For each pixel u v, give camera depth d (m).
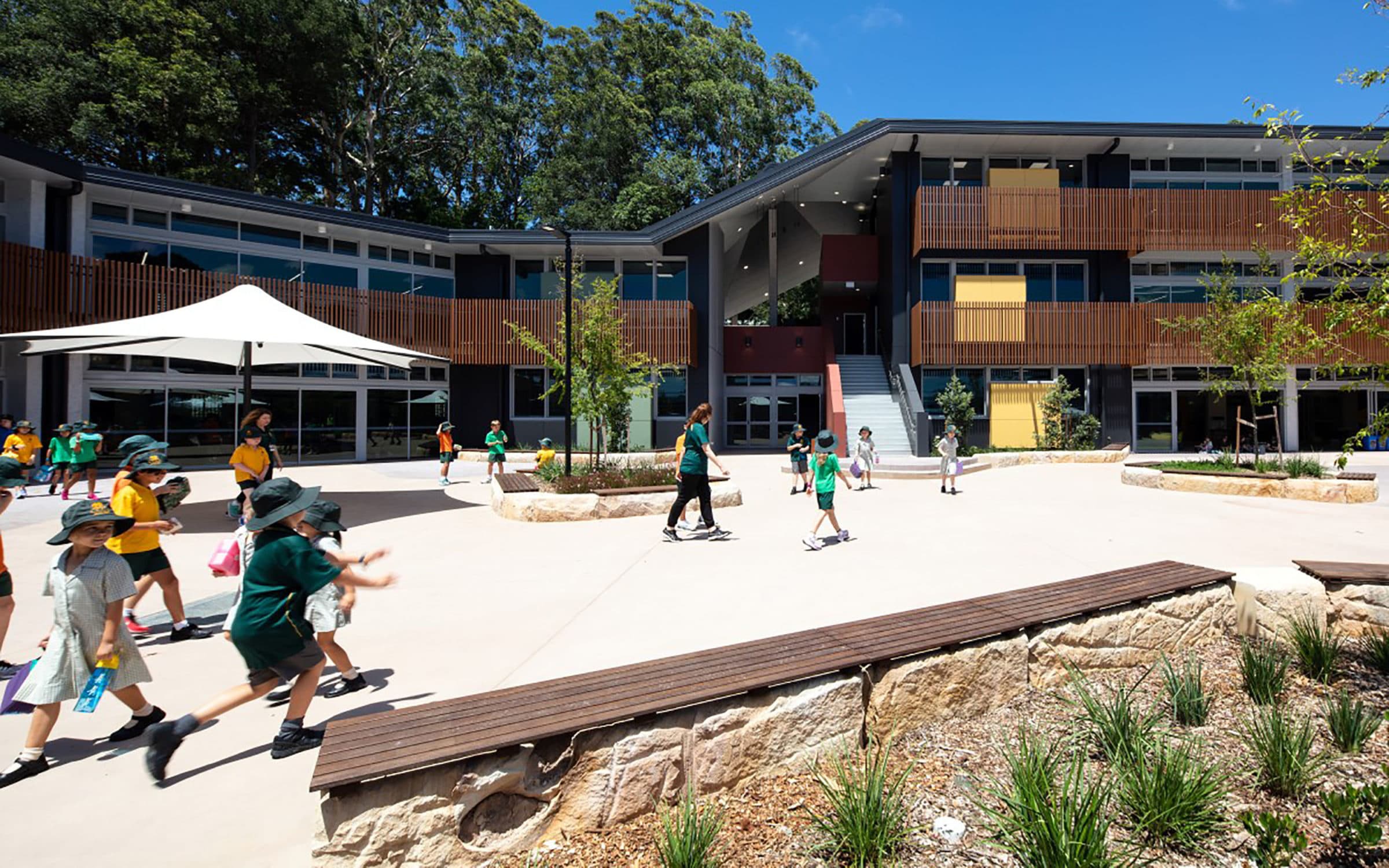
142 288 16.81
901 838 2.50
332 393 20.45
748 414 25.27
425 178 36.62
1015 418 21.14
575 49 39.09
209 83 23.33
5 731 3.35
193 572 6.65
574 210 34.31
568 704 2.70
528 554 7.43
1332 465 15.98
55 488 11.95
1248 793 2.78
